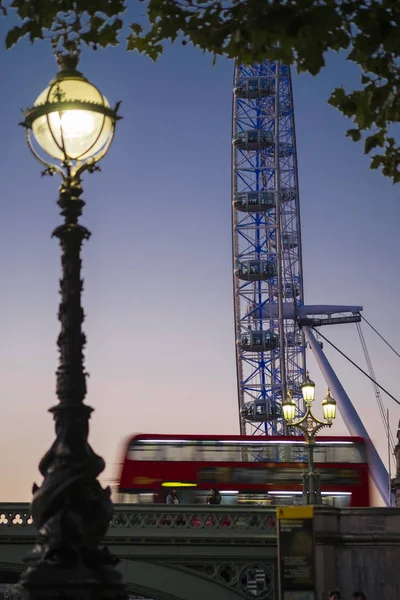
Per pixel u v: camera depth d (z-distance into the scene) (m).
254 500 58.81
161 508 50.47
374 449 60.88
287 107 121.00
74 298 15.06
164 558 49.97
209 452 59.50
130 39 20.23
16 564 48.44
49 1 17.34
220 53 18.05
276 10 14.90
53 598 13.82
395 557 50.03
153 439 59.72
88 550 14.16
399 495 65.00
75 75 15.36
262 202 118.94
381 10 16.48
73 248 15.23
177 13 18.00
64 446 14.47
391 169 20.27
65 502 14.16
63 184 15.41
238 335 118.12
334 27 15.93
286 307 120.38
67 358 14.84
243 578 50.38
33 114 15.04
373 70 18.33
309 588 23.28
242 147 120.31
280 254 115.75
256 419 114.06
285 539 23.62
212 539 50.03
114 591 14.22
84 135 15.09
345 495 59.47
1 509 48.75
